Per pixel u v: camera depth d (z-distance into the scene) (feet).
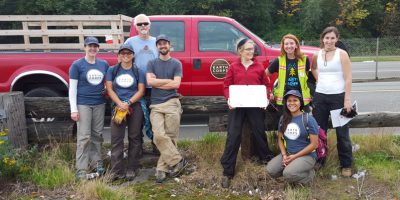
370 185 13.93
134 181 14.78
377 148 17.04
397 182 13.93
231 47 21.88
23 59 21.12
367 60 70.03
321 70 14.40
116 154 14.82
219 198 13.23
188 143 18.10
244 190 13.70
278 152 15.97
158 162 14.97
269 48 21.43
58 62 21.20
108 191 13.16
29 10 74.59
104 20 22.30
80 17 22.27
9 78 21.08
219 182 14.20
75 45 22.30
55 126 17.01
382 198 12.96
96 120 15.34
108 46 22.06
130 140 15.05
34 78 21.86
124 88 14.76
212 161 15.83
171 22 22.02
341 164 14.87
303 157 13.52
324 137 14.29
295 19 115.24
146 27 15.97
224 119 17.21
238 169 14.75
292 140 13.75
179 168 15.06
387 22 111.04
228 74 14.26
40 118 17.54
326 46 14.08
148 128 15.38
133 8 86.89
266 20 109.29
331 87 14.23
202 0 93.04
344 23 111.34
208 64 21.77
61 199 13.03
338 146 14.75
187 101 17.21
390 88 38.65
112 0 87.45
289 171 13.28
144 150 17.62
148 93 16.30
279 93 14.74
